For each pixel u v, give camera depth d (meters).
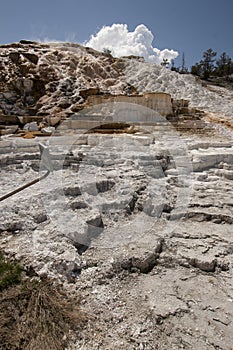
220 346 1.97
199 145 7.14
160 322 2.18
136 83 15.43
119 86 14.00
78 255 2.91
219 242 3.32
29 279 2.52
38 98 11.99
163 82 15.47
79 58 15.33
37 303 2.22
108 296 2.45
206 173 5.67
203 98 14.46
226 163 6.17
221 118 10.94
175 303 2.38
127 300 2.42
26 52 13.85
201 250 3.13
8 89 11.47
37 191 4.11
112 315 2.22
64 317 2.15
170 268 2.91
